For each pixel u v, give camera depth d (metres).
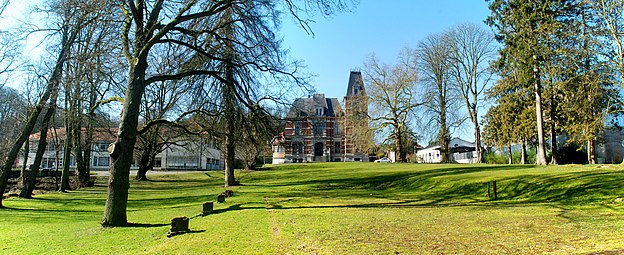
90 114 24.34
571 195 14.87
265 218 11.38
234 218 11.52
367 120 48.53
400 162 49.56
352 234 8.56
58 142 35.03
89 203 20.31
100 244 8.99
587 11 25.17
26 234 10.77
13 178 36.78
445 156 47.62
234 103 18.48
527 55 27.67
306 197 18.53
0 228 11.86
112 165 11.83
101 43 19.00
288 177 35.00
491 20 31.91
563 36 24.69
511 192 17.31
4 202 20.59
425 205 14.71
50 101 22.70
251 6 15.26
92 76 20.66
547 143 39.78
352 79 74.75
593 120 24.45
